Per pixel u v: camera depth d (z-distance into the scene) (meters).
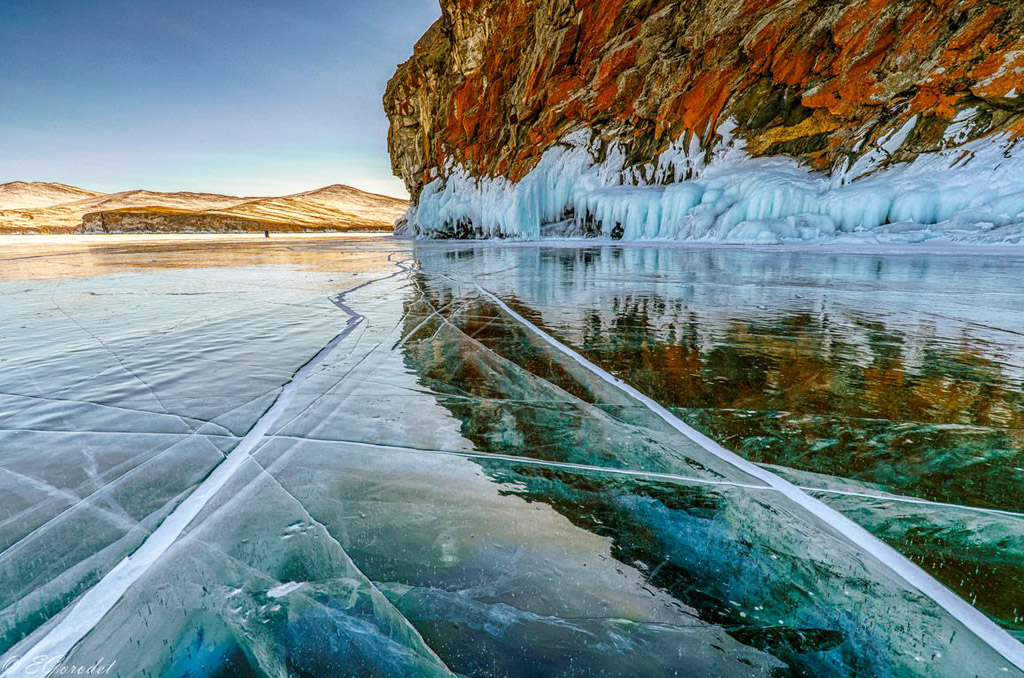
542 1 18.33
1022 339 2.75
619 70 16.70
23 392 2.13
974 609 0.87
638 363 2.45
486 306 4.22
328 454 1.53
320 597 0.94
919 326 3.12
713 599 0.92
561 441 1.60
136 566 1.01
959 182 9.09
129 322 3.71
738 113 13.95
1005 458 1.40
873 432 1.60
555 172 18.78
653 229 14.43
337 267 8.68
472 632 0.86
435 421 1.78
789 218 10.84
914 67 10.52
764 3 12.88
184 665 0.80
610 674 0.78
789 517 1.15
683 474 1.38
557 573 1.00
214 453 1.55
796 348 2.66
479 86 23.42
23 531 1.13
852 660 0.79
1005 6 9.20
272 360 2.64
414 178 32.91
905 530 1.09
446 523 1.16
